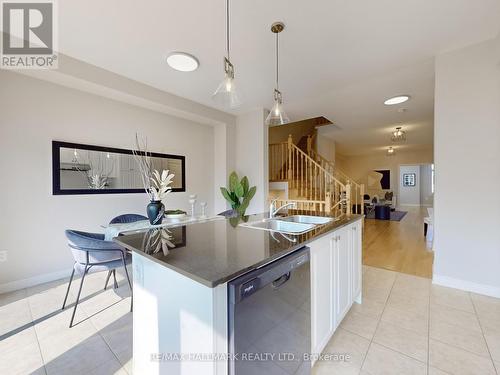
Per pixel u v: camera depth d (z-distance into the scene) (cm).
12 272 235
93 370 139
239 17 184
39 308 204
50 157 256
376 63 253
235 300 85
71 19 185
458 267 234
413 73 274
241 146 426
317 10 176
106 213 299
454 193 233
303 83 300
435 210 244
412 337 167
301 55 237
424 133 604
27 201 243
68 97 267
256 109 402
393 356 150
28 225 244
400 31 201
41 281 252
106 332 173
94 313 197
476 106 219
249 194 390
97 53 233
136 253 124
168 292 104
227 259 100
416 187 1077
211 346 84
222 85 179
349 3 170
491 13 179
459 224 231
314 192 514
